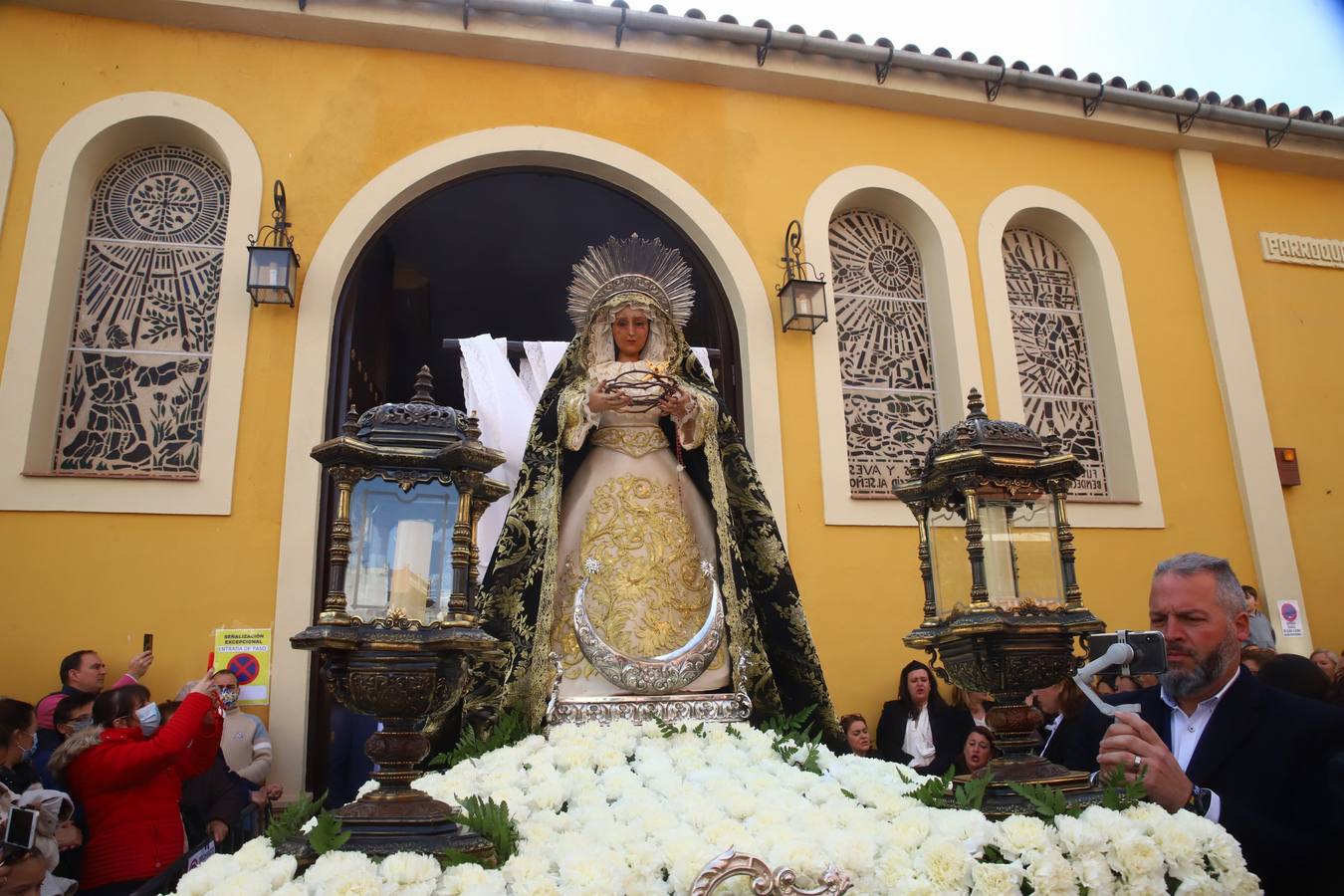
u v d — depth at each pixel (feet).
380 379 28.89
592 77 26.05
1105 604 25.49
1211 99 28.89
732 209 26.07
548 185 32.81
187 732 14.28
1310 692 14.56
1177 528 26.78
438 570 8.79
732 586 13.21
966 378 26.35
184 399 22.39
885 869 7.89
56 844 12.87
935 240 27.45
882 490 25.89
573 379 14.39
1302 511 28.17
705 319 27.55
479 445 8.96
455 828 7.88
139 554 20.47
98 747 14.21
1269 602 26.48
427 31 24.39
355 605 8.50
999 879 7.73
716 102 26.76
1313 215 31.22
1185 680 10.19
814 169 26.94
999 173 28.48
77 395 22.02
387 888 6.82
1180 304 28.91
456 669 8.33
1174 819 8.20
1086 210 28.91
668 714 12.21
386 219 24.25
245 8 23.49
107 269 22.84
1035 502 10.54
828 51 26.00
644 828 8.59
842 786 10.17
